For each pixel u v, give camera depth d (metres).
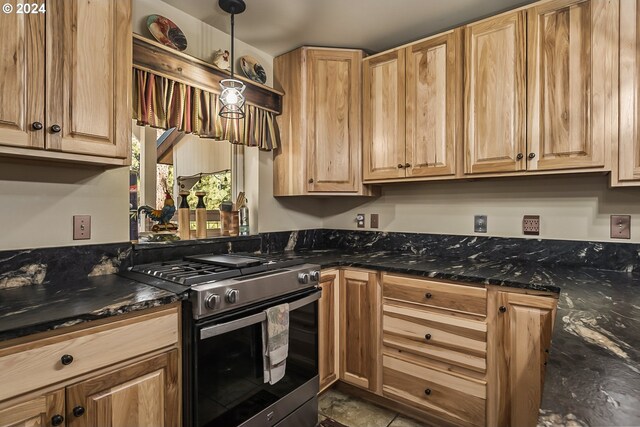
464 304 1.71
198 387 1.30
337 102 2.36
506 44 1.78
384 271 1.98
